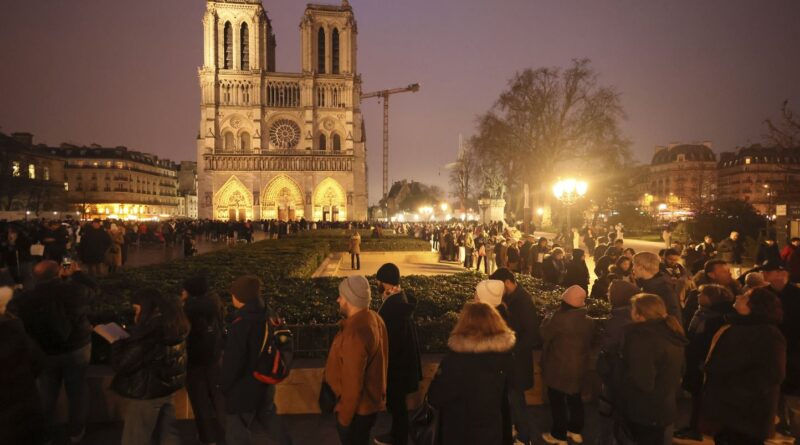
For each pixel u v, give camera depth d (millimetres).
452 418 4266
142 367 4887
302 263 16734
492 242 26453
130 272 13602
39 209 84188
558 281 13492
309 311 8422
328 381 5066
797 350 6031
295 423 6574
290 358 5312
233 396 5047
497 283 5863
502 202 57469
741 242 27922
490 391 4211
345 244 33531
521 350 6098
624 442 5531
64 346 5801
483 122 56719
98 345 7039
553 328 6059
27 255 17359
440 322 7664
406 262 31359
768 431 4945
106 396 6578
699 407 6156
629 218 58531
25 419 4410
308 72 105312
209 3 99875
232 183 101625
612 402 5641
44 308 5695
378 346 5000
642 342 4992
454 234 32094
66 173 117125
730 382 5070
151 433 5059
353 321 4934
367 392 4996
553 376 6062
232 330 5047
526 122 55250
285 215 104000
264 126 104938
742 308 5195
